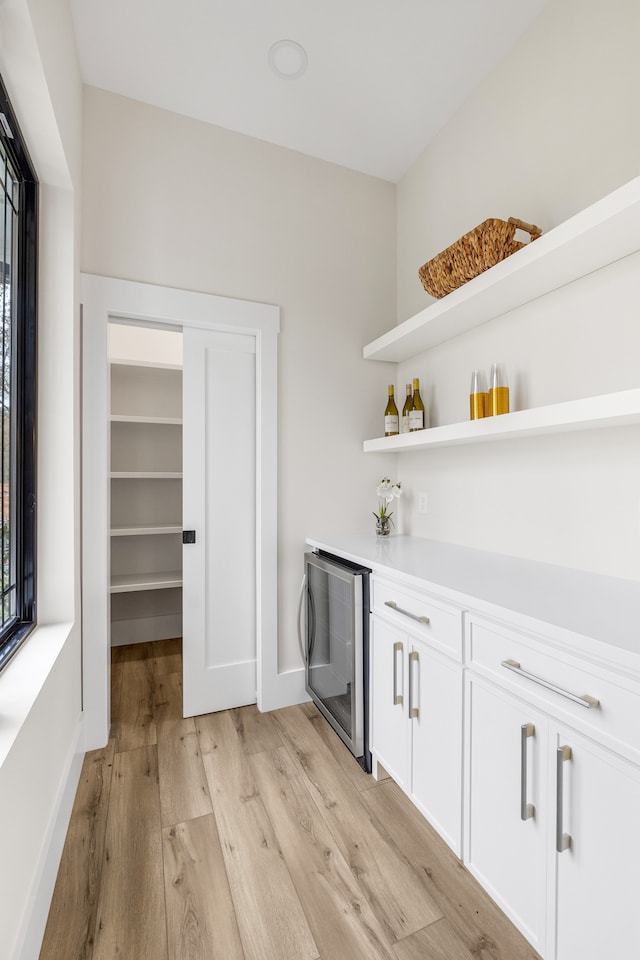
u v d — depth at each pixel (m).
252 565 2.32
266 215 2.29
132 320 2.08
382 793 1.66
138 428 3.24
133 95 2.02
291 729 2.09
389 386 2.50
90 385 1.90
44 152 1.47
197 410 2.20
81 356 1.90
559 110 1.61
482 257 1.59
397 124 2.20
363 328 2.52
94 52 1.81
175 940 1.13
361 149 2.37
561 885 0.97
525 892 1.06
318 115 2.14
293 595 2.34
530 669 1.06
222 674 2.26
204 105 2.08
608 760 0.88
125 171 2.01
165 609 3.31
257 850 1.40
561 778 0.98
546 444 1.66
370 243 2.55
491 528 1.92
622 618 1.03
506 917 1.19
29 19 1.07
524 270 1.47
